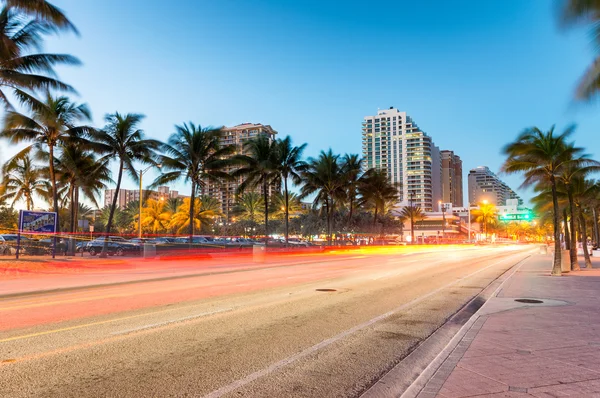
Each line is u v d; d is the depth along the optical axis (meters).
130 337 6.93
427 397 4.17
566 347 6.09
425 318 8.89
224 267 23.69
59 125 24.47
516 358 5.53
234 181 41.06
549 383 4.55
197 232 65.25
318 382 4.91
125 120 31.02
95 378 4.93
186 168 36.06
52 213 25.67
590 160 20.81
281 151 43.66
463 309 10.11
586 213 50.56
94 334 7.12
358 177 54.00
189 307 9.95
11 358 5.71
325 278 17.47
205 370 5.27
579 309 9.54
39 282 15.33
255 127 138.88
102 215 87.38
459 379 4.71
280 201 74.38
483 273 20.73
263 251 30.73
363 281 16.33
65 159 31.86
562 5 9.01
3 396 4.36
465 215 153.12
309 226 67.00
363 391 4.64
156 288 13.93
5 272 18.66
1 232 43.84
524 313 9.02
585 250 24.84
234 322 8.20
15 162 29.20
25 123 27.03
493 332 7.12
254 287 14.16
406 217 90.88
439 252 50.47
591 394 4.22
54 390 4.54
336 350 6.29
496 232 153.62
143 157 32.56
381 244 67.44
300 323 8.18
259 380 4.94
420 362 5.74
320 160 49.84
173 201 84.06
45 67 22.12
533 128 19.92
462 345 6.23
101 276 17.89
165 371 5.21
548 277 18.19
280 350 6.23
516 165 19.95
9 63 21.05
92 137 30.36
